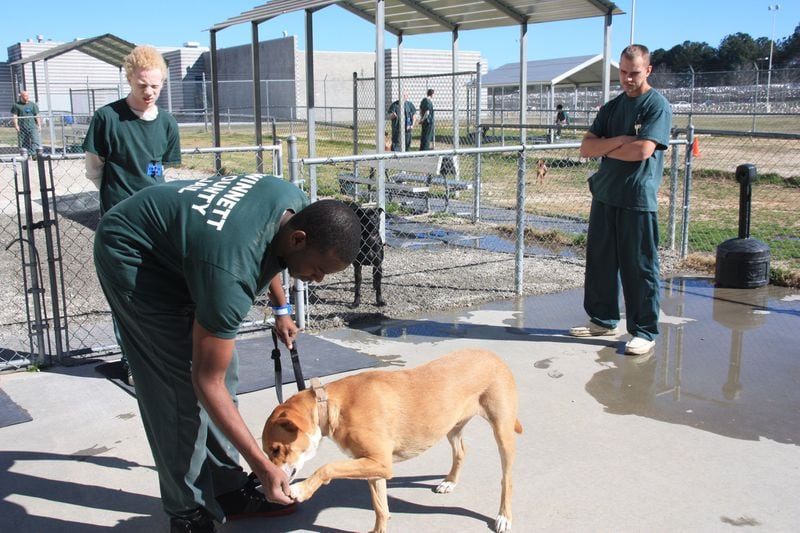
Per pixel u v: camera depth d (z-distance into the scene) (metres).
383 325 5.95
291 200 2.54
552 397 4.43
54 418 4.14
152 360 2.65
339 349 5.27
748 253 6.86
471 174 15.42
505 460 3.05
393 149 13.54
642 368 4.92
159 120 4.39
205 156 20.00
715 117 31.91
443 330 5.80
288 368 4.85
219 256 2.33
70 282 7.55
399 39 11.88
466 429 4.03
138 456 3.71
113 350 5.20
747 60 66.56
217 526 3.14
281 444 2.59
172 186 2.61
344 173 12.65
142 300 2.55
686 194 8.00
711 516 3.11
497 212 11.34
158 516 3.19
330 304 6.52
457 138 11.61
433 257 8.47
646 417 4.14
